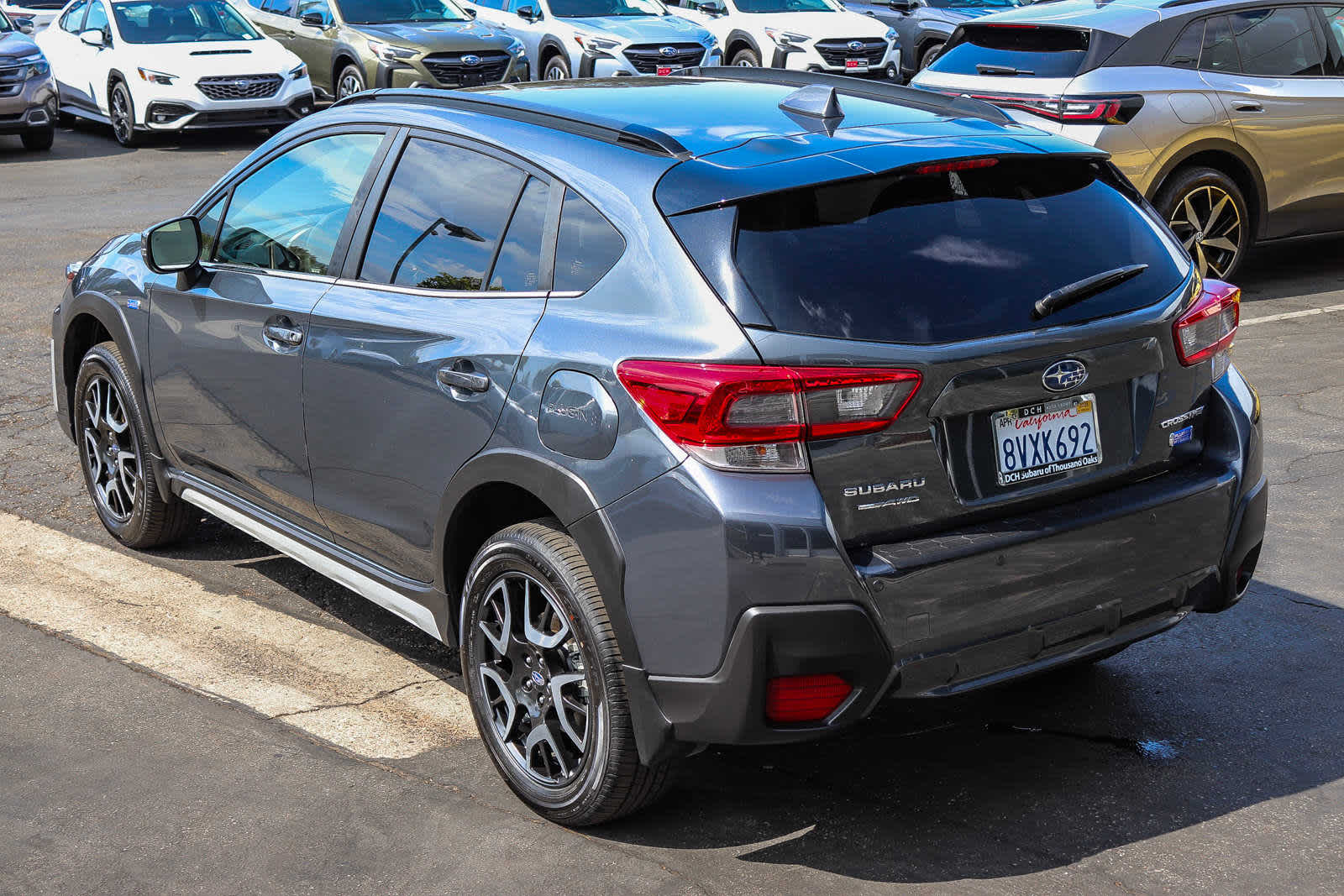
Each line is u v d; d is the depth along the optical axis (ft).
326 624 15.55
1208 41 29.55
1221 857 10.82
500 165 12.17
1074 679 13.92
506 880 10.64
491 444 11.37
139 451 16.78
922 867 10.74
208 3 57.93
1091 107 28.60
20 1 76.54
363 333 12.74
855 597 9.82
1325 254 34.55
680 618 10.05
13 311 29.81
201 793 11.88
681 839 11.19
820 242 10.25
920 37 65.92
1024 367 10.37
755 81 14.07
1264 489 12.10
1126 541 10.94
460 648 12.21
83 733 12.89
